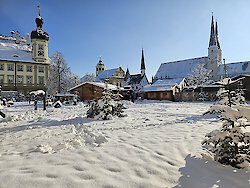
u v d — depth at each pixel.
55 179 3.58
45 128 9.01
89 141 6.38
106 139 6.41
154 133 7.61
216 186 3.39
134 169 4.04
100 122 10.86
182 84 54.28
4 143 6.30
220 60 79.94
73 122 11.00
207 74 66.19
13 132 8.16
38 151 5.29
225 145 4.29
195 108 22.47
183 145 5.81
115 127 9.13
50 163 4.37
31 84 64.19
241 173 3.87
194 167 4.16
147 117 13.20
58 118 13.05
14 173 3.83
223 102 4.77
